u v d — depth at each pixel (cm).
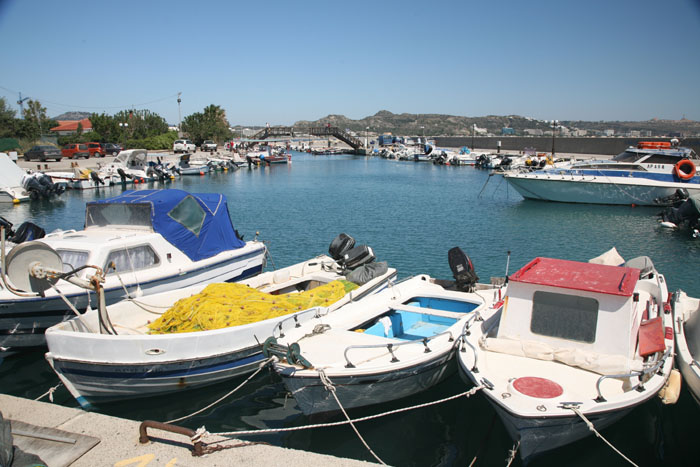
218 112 11094
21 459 479
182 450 537
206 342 789
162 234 1154
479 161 7069
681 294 1000
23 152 6122
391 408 792
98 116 8075
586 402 592
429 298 1061
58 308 937
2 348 937
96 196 3762
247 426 767
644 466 669
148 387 785
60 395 853
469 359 715
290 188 4494
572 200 3306
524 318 725
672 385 680
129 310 921
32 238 1298
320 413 733
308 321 862
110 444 547
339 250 1255
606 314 675
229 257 1289
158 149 8450
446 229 2477
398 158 9494
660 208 3094
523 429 591
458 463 683
